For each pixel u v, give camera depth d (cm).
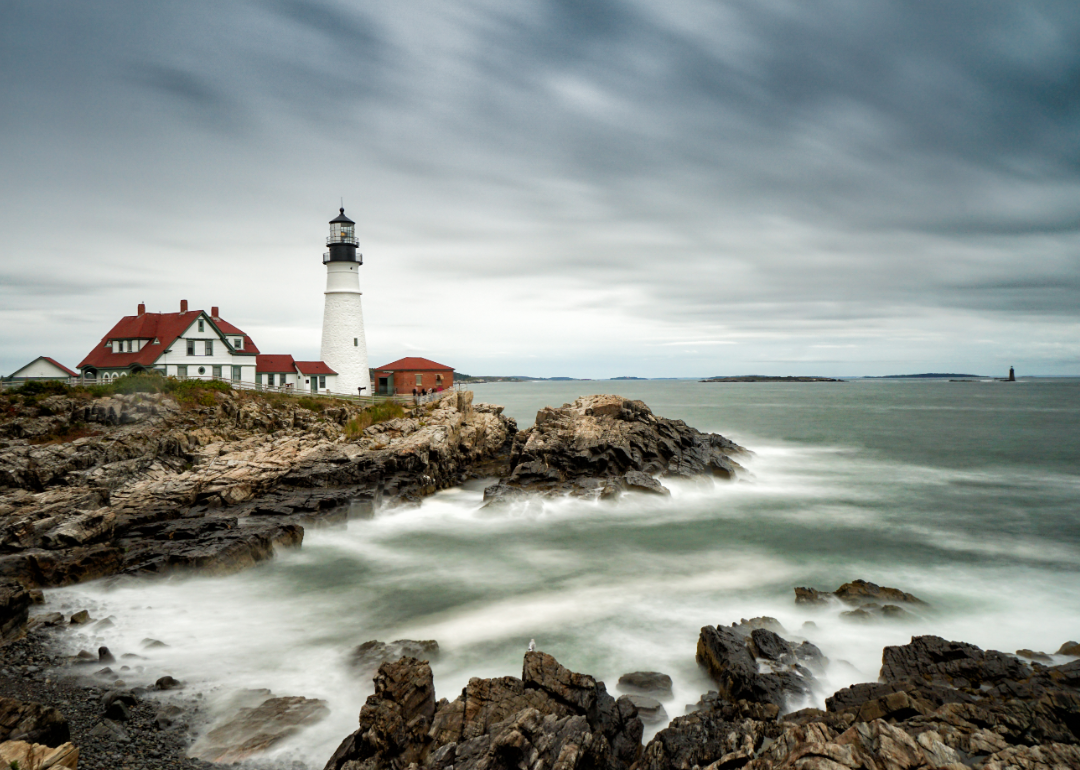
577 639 1956
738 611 2177
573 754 1133
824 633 1958
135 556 2481
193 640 1933
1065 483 4406
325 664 1788
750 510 3631
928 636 1684
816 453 5844
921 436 7169
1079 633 1966
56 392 4053
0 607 1767
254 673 1723
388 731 1242
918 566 2648
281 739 1383
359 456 3797
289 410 4741
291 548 2795
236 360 5678
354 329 6525
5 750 1135
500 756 1155
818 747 1068
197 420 4175
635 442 4319
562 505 3631
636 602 2273
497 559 2797
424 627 2061
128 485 3170
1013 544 2958
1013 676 1475
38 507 2703
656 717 1469
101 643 1870
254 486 3375
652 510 3606
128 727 1405
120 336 5412
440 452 4288
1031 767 1020
